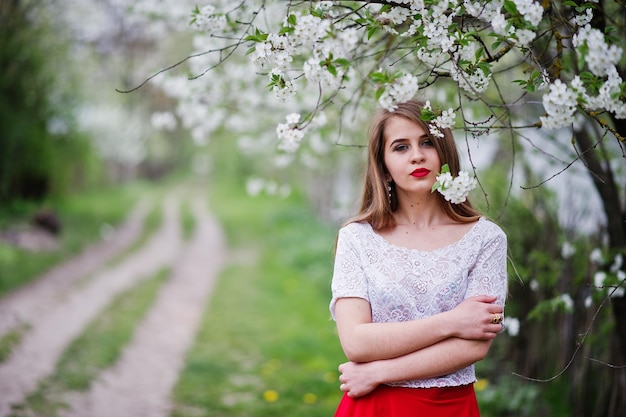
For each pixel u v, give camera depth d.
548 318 4.30
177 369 5.66
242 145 6.44
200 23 2.27
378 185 1.88
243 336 6.96
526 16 1.60
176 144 34.78
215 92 4.59
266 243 15.68
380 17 1.89
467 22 1.97
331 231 14.61
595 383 3.92
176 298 8.95
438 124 1.78
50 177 15.73
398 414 1.71
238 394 5.05
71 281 9.29
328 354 6.26
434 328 1.65
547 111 1.62
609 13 2.36
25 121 12.46
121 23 11.39
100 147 22.64
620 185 3.47
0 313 6.81
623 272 2.89
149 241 15.40
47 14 11.32
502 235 1.81
